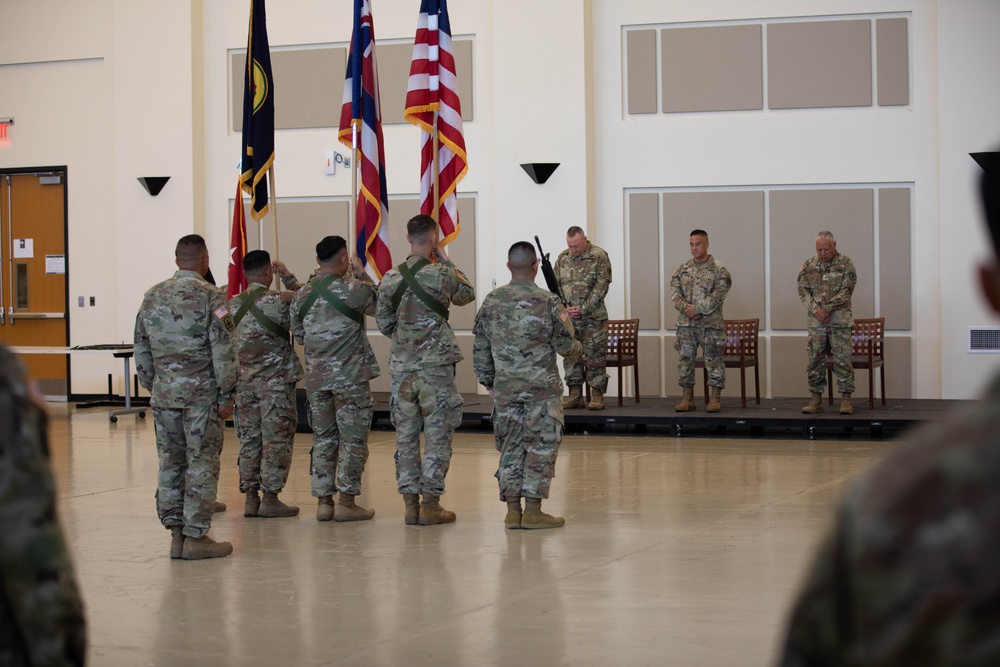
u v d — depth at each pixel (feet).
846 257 33.37
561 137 40.63
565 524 20.34
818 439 32.60
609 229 41.52
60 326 46.75
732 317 40.65
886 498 3.01
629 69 41.19
